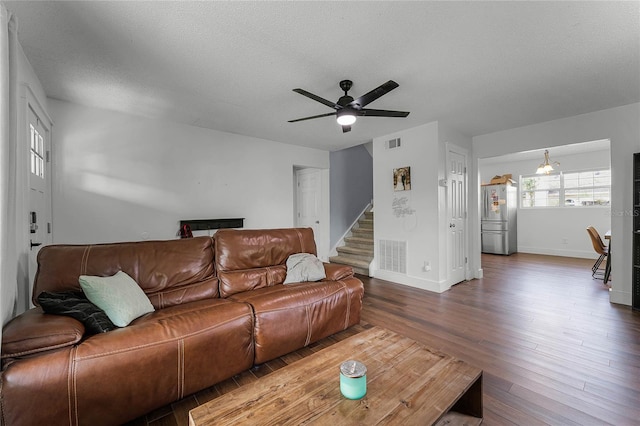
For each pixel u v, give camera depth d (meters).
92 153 3.35
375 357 1.47
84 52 2.20
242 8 1.72
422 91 2.88
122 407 1.46
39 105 2.58
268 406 1.11
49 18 1.80
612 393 1.71
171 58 2.29
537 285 4.13
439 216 3.90
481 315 2.99
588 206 6.22
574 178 6.44
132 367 1.48
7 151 1.47
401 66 2.39
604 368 1.98
